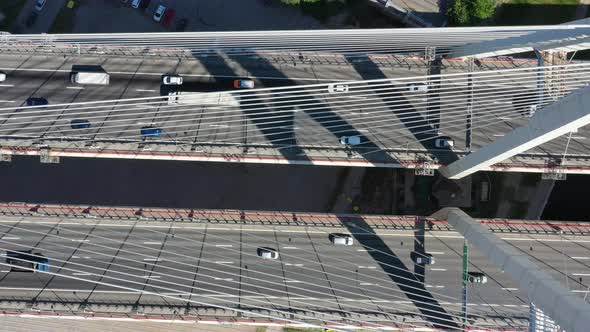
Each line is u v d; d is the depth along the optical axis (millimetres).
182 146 53625
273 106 55219
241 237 55594
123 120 54125
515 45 47062
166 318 52719
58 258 54031
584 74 46625
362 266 55281
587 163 54125
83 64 55844
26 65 55469
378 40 52375
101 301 53125
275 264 54875
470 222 49812
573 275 55219
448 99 55250
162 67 56125
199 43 54688
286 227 56188
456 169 51688
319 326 51156
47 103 54688
